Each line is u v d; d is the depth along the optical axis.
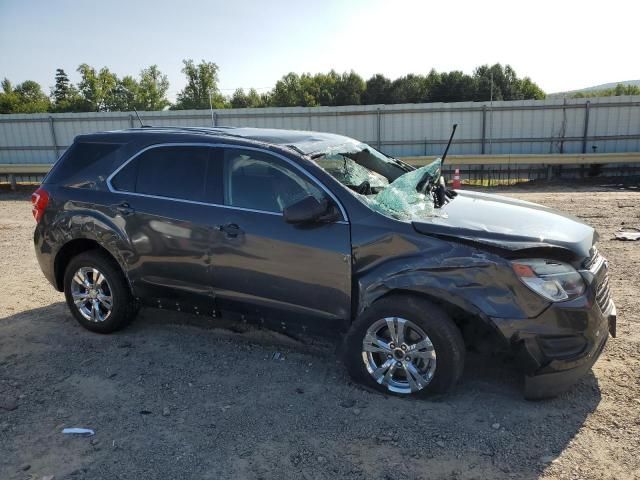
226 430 3.46
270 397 3.84
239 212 4.16
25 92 77.56
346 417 3.57
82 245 5.00
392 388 3.77
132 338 4.90
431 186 4.36
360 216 3.79
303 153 4.19
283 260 3.97
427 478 2.98
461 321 3.70
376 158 5.05
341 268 3.79
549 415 3.52
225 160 4.33
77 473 3.07
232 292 4.25
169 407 3.74
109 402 3.82
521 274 3.40
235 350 4.62
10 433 3.47
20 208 13.73
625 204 11.52
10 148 20.58
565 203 12.01
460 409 3.62
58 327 5.20
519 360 3.46
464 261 3.48
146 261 4.56
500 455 3.14
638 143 17.67
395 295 3.69
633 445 3.18
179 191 4.46
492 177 18.17
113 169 4.79
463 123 18.28
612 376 3.94
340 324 3.92
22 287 6.52
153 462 3.16
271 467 3.09
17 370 4.33
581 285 3.48
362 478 2.99
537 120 17.97
